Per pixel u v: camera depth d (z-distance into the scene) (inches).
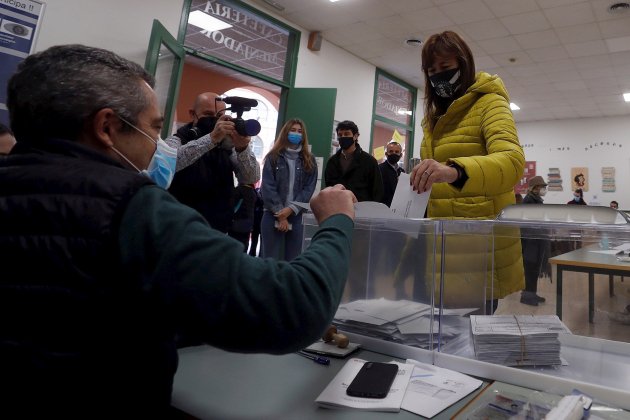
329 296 21.0
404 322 35.6
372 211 35.0
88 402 18.2
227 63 166.4
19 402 17.8
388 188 142.3
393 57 209.6
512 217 44.1
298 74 185.6
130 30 132.3
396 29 179.2
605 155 276.8
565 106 261.0
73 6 120.2
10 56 92.7
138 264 18.3
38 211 18.7
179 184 73.8
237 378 29.2
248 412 24.3
